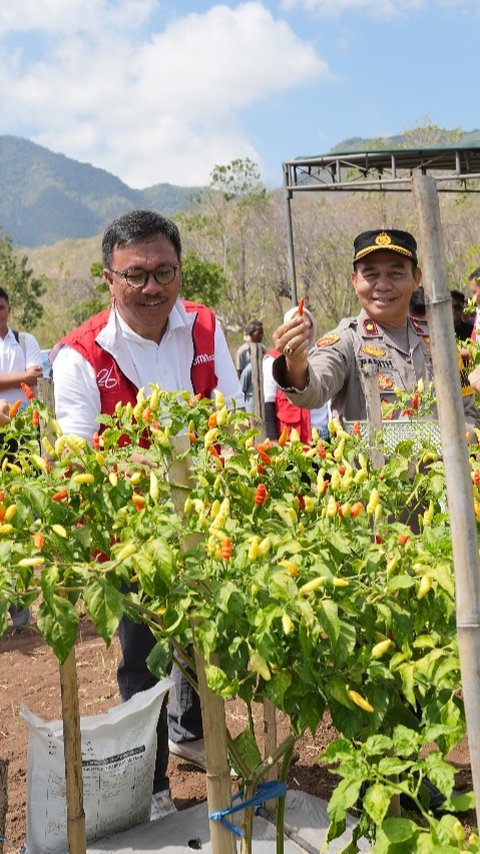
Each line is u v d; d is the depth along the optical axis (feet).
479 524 7.65
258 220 135.64
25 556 6.48
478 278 19.24
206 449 7.70
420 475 9.21
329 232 123.75
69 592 6.91
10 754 13.43
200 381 11.21
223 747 7.36
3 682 16.61
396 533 7.65
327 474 9.04
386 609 6.63
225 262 131.13
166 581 6.40
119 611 6.29
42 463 7.42
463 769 11.82
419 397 10.43
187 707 12.25
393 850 5.94
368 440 10.39
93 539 7.17
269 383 19.24
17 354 21.12
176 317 11.00
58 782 9.62
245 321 131.03
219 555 6.56
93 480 7.21
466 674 5.36
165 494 7.51
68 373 10.51
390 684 7.19
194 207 147.33
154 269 10.12
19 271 131.13
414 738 6.28
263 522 7.58
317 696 6.80
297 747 12.84
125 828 10.10
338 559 6.97
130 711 10.01
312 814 10.18
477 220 103.91
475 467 9.14
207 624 6.42
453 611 6.86
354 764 6.10
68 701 8.16
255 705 14.33
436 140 112.57
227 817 7.47
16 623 19.76
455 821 5.83
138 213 10.25
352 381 11.75
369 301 11.77
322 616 6.21
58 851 9.74
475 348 12.37
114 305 10.76
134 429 8.17
